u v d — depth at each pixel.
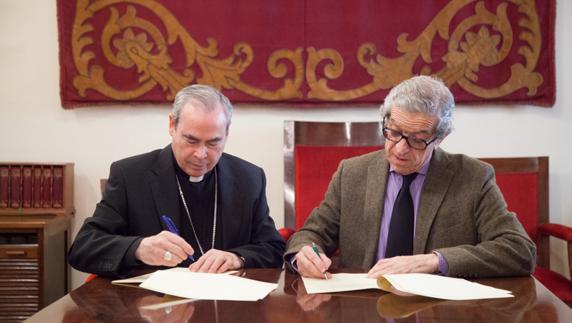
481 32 2.99
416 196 1.86
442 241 1.79
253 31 2.97
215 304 1.22
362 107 3.02
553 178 3.05
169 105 3.01
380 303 1.23
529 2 2.99
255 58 2.98
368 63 2.98
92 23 2.95
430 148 1.76
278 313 1.15
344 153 2.81
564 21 3.03
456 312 1.16
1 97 3.01
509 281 1.48
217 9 2.97
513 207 2.80
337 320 1.11
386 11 2.98
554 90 2.99
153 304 1.22
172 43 2.97
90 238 1.67
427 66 2.99
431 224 1.79
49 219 2.67
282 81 2.98
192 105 1.72
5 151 3.02
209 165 1.79
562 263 3.08
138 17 2.96
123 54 2.96
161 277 1.41
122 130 3.02
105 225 1.79
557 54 3.04
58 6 2.94
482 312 1.17
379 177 1.91
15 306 2.57
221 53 2.97
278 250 1.93
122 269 1.58
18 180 2.83
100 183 2.92
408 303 1.23
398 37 2.98
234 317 1.12
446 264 1.51
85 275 3.03
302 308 1.19
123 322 1.10
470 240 1.79
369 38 2.98
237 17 2.97
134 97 2.97
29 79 3.00
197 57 2.97
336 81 2.99
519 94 3.00
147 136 3.02
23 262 2.58
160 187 1.87
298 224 2.77
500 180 2.81
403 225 1.83
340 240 1.94
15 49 3.00
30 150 3.02
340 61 2.98
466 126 3.05
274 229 2.00
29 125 3.01
